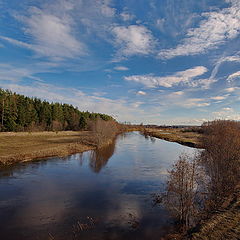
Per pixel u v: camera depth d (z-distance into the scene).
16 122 74.12
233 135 19.73
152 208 14.77
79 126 102.44
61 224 12.52
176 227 11.82
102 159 34.12
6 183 20.66
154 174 24.27
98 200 16.39
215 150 18.44
